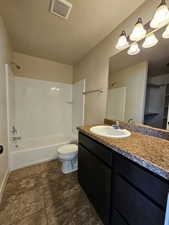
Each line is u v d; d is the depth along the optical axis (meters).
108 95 1.78
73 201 1.33
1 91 1.44
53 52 2.36
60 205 1.27
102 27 1.57
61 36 1.79
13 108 2.22
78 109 2.79
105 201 0.99
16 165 1.93
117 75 1.59
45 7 1.24
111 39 1.68
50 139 2.88
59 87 2.98
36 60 2.62
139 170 0.70
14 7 1.25
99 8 1.24
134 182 0.73
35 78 2.65
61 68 2.96
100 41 1.91
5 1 1.17
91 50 2.21
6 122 1.70
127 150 0.79
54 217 1.13
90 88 2.29
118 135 1.17
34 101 2.69
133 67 1.36
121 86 1.54
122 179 0.83
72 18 1.40
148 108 1.20
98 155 1.10
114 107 1.66
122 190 0.83
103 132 1.35
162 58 1.05
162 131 1.07
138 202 0.70
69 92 3.15
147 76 1.20
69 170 1.90
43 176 1.77
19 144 2.44
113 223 0.94
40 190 1.48
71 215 1.16
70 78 3.12
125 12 1.30
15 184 1.58
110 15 1.34
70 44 2.03
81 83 2.62
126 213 0.80
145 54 1.21
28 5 1.22
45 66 2.74
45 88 2.80
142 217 0.68
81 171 1.46
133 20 1.31
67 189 1.51
